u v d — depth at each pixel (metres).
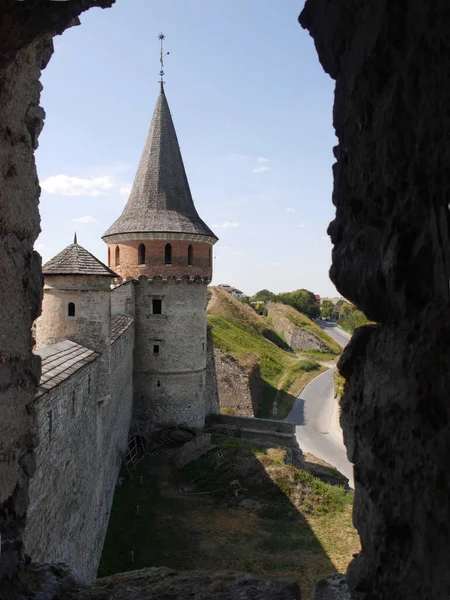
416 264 2.75
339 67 3.59
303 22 3.89
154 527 18.39
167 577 4.92
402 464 2.85
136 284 26.67
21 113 5.11
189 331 27.30
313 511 20.88
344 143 3.58
